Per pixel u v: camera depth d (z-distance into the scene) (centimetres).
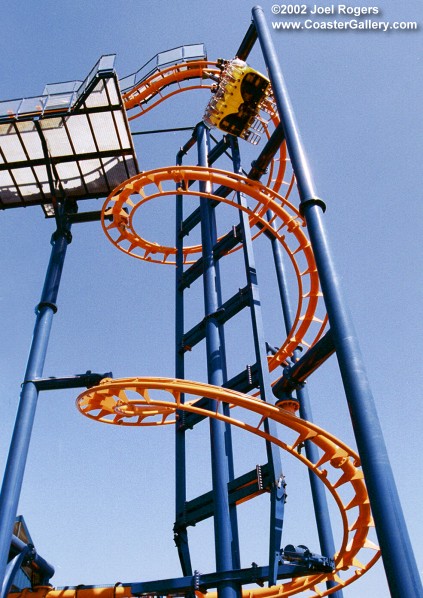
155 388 1709
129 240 2731
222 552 1642
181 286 2583
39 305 1880
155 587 1725
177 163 3062
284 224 2375
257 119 2683
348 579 2125
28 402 1647
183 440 2089
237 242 2362
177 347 2367
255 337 1970
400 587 824
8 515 1429
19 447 1551
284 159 2861
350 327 1171
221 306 2217
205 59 3153
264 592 2069
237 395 1698
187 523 1878
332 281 1252
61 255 2062
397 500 917
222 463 1808
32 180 2266
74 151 2172
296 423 1703
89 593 1836
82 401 1816
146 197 2377
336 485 1844
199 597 1917
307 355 1845
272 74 1888
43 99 2095
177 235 2803
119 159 2264
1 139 2114
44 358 1775
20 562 1753
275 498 1599
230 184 2366
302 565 1639
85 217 2231
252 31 2633
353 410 1052
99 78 1955
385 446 990
